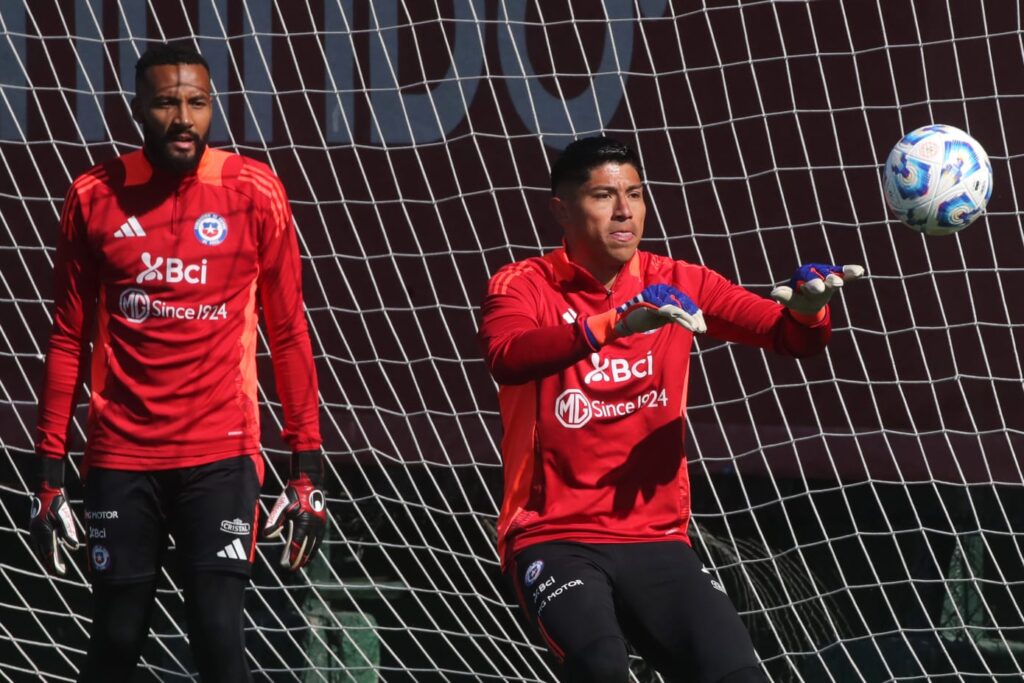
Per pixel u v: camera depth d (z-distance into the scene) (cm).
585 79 1927
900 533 1944
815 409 1888
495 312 1094
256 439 1195
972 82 1844
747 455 1978
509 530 1103
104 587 1163
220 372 1166
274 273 1191
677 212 1941
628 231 1098
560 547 1078
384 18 1942
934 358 1917
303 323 1218
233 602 1159
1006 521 1912
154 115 1121
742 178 1845
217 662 1148
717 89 1906
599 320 972
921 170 1175
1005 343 1888
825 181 1900
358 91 1950
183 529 1166
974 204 1177
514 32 1928
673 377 1104
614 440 1095
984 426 1903
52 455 1201
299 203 1964
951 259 1892
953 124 1853
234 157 1195
